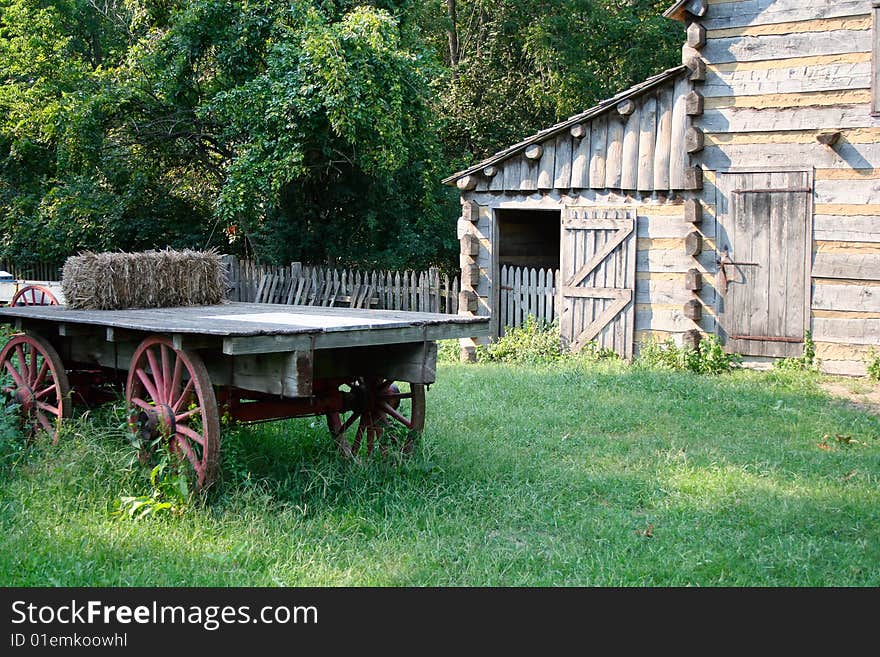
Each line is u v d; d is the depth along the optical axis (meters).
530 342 13.20
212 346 5.71
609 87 25.36
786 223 11.57
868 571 4.91
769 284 11.71
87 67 20.91
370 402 6.98
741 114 11.83
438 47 27.88
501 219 15.14
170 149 20.33
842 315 11.25
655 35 24.80
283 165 16.86
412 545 5.22
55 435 6.84
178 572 4.76
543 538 5.46
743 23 11.76
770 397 9.95
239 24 18.06
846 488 6.46
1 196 23.20
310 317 6.49
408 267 21.64
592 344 12.98
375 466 6.50
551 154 13.29
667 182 12.35
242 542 5.14
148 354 6.02
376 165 17.94
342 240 20.33
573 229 13.13
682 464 7.14
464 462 6.88
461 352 13.45
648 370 11.60
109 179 20.77
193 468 5.69
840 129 11.16
